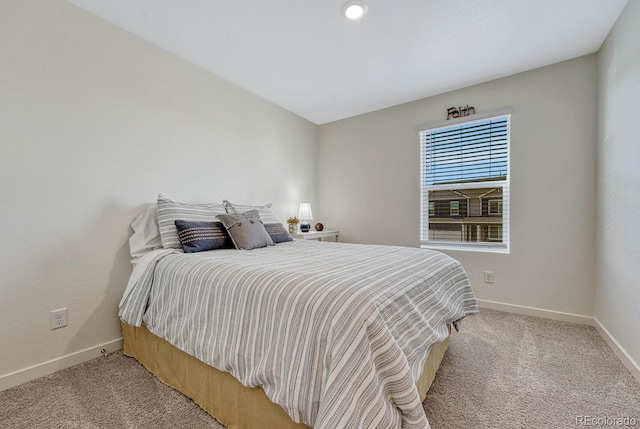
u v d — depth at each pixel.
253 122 3.01
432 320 1.31
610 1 1.73
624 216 1.77
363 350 0.84
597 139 2.26
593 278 2.32
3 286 1.52
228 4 1.76
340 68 2.52
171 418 1.28
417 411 0.88
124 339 1.88
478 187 2.87
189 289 1.40
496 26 1.97
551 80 2.46
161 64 2.22
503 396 1.43
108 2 1.75
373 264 1.46
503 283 2.69
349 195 3.69
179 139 2.34
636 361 1.60
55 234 1.69
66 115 1.73
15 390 1.49
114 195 1.95
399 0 1.73
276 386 0.96
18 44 1.56
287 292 1.03
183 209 2.10
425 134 3.18
